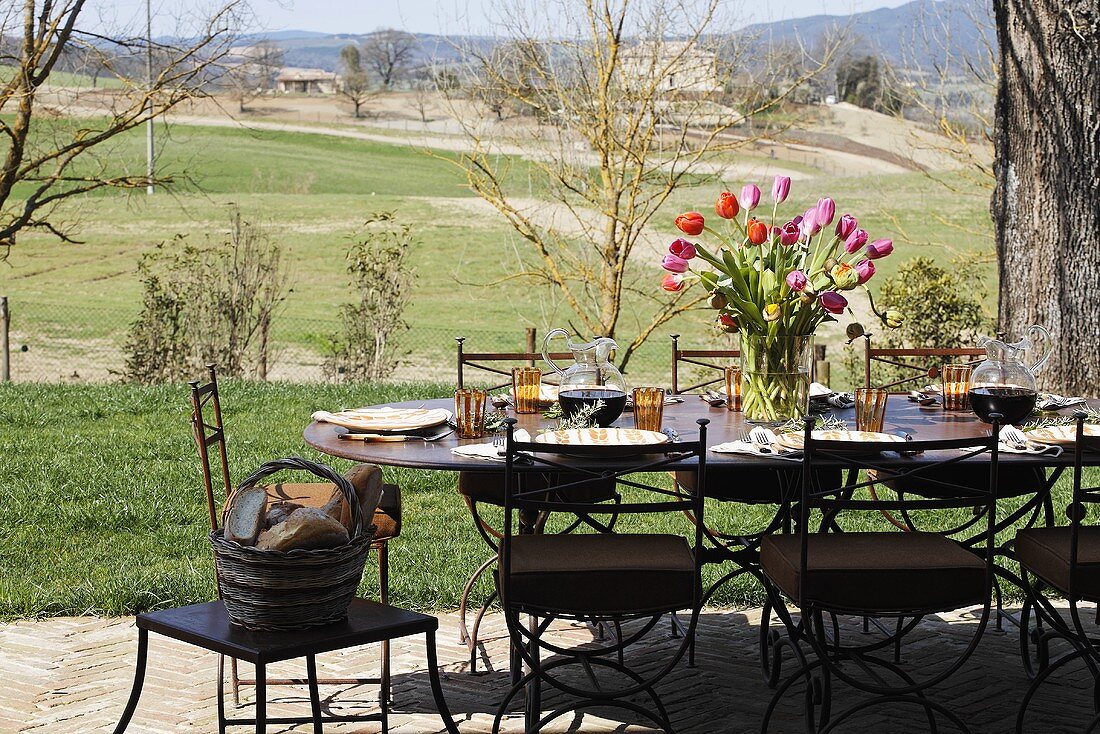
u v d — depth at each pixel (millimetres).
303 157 49469
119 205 32344
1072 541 3377
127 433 8383
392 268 12031
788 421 3949
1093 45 7348
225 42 11625
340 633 3018
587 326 10602
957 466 4508
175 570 5281
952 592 3311
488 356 5242
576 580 3240
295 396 9945
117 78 11648
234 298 11875
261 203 33781
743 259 4020
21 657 4223
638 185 10172
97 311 18672
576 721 3734
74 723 3633
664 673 3361
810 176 32438
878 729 3691
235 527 3045
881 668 4266
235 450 7836
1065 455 3477
